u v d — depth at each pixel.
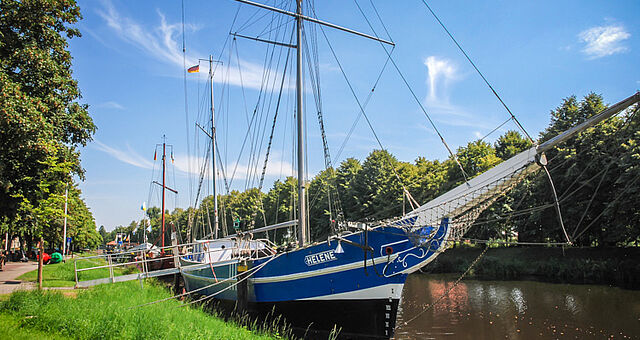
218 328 11.62
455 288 30.14
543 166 10.75
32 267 36.59
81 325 10.04
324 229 56.16
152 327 10.27
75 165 18.47
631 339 15.12
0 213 16.30
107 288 18.86
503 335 16.19
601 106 36.50
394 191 47.59
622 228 31.20
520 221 39.94
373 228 12.41
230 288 16.20
